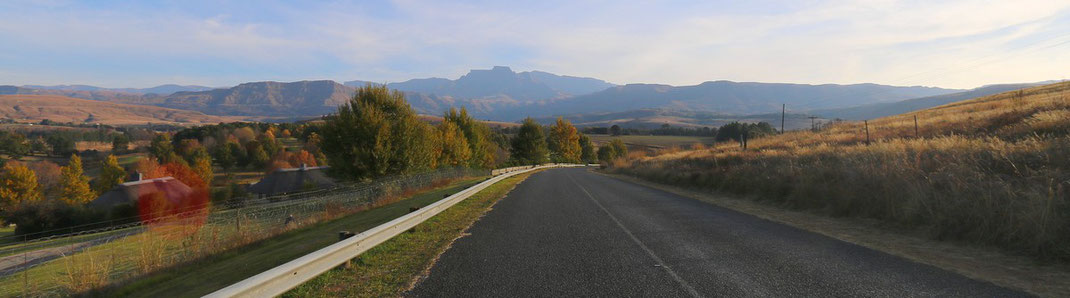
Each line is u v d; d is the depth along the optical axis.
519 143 66.00
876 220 9.80
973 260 6.25
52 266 15.02
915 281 5.27
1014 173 9.23
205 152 89.25
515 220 11.27
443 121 41.50
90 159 103.19
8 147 97.44
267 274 4.61
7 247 25.31
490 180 22.89
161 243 11.12
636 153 71.88
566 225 10.32
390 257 7.25
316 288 5.57
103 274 9.73
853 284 5.19
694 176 21.36
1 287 12.47
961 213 7.83
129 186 40.16
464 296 5.10
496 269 6.30
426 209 10.52
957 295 4.71
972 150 12.08
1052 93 36.47
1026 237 6.61
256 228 14.65
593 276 5.82
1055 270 5.59
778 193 14.23
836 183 12.31
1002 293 4.75
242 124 135.88
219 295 3.88
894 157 13.41
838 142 28.62
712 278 5.57
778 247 7.40
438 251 7.64
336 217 16.94
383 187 22.48
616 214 12.09
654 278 5.64
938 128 26.02
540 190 21.08
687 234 8.80
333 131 26.41
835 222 10.06
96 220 32.50
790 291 4.97
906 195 9.52
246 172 96.38
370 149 25.78
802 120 198.12
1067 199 6.91
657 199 16.17
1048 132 15.38
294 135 138.75
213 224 15.20
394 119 27.69
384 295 5.24
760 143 39.19
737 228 9.45
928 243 7.52
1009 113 22.83
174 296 7.16
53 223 31.00
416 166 27.73
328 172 27.20
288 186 48.09
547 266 6.41
